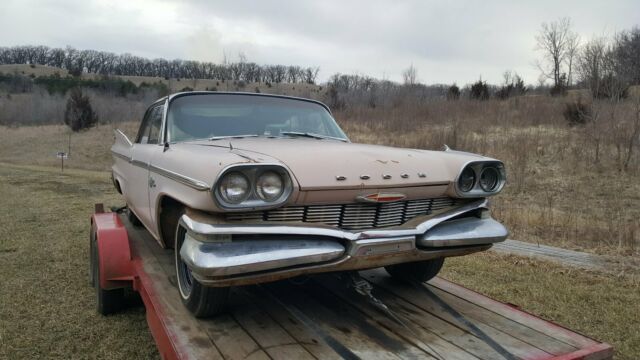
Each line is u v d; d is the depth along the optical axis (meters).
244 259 2.29
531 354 2.50
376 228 2.73
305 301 3.07
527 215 8.88
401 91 32.72
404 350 2.48
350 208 2.66
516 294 4.86
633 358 3.56
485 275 5.44
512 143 16.33
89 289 4.69
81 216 8.64
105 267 3.62
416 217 2.91
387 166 2.79
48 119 47.47
